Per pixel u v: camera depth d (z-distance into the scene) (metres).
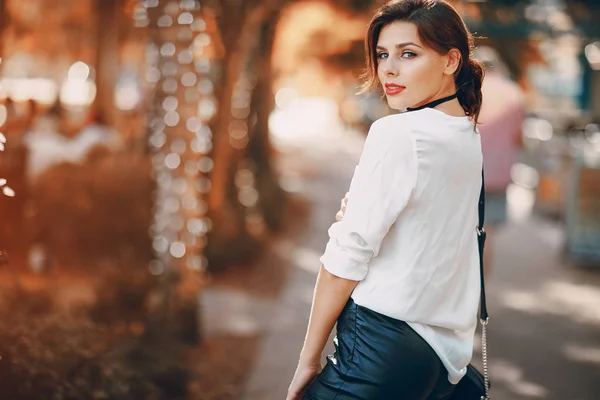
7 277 5.54
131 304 5.60
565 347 5.74
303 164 21.69
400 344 2.02
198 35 5.79
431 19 2.06
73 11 18.50
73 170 8.05
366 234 1.99
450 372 2.11
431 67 2.08
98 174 7.89
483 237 2.21
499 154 6.71
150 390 4.11
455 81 2.15
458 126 2.06
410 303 2.03
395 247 2.04
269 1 9.77
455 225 2.07
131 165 8.01
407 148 1.98
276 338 5.91
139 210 7.75
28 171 7.89
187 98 5.71
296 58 15.76
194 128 5.71
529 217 12.13
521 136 6.81
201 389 4.67
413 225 2.02
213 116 8.85
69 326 4.17
